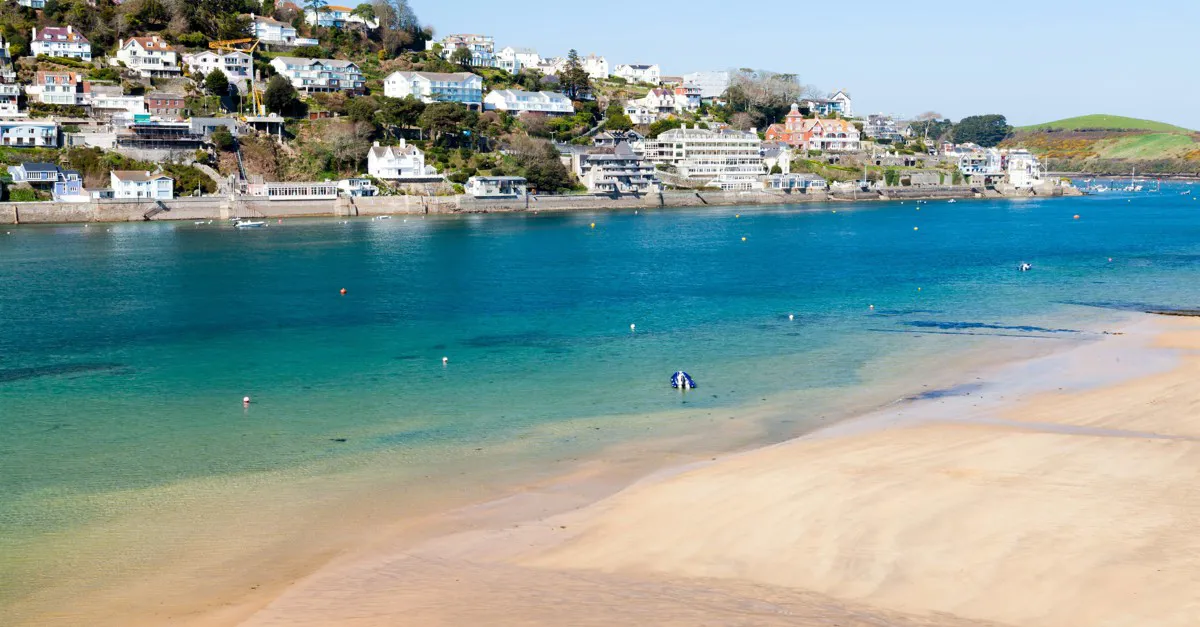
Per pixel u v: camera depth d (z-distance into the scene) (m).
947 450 43.22
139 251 140.62
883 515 34.66
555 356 70.81
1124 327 79.56
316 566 33.88
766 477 40.22
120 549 35.84
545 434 50.44
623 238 170.50
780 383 61.66
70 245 147.38
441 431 51.22
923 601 28.14
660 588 30.06
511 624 27.28
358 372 65.62
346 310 91.50
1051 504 34.59
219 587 32.38
